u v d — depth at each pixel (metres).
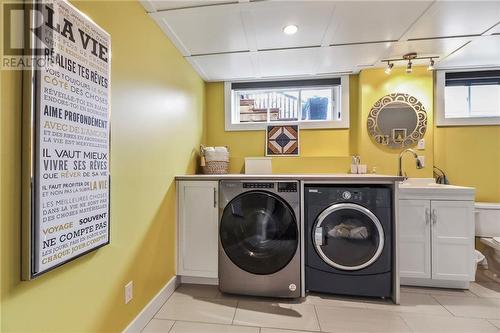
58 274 1.03
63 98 1.01
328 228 2.04
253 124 3.14
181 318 1.77
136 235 1.62
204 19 1.86
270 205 2.06
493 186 2.77
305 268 2.06
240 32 2.04
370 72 2.85
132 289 1.57
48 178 0.94
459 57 2.53
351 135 3.00
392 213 1.98
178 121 2.32
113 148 1.39
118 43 1.44
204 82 3.13
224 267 2.10
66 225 1.02
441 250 2.15
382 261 1.97
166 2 1.67
